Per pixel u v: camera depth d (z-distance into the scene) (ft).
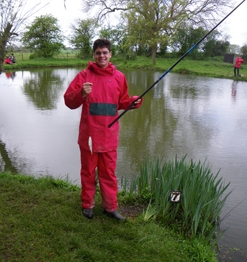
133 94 42.50
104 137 9.78
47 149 20.10
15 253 8.40
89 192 10.30
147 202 12.12
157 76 68.33
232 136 24.13
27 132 23.61
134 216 11.19
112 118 9.84
